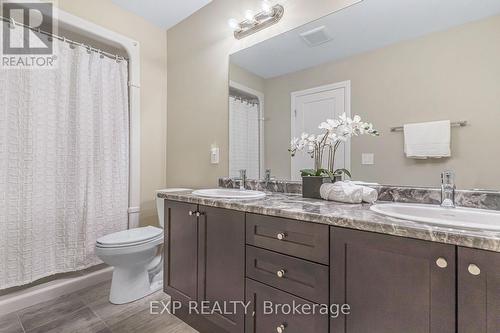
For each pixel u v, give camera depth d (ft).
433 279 2.38
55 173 6.17
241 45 6.53
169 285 5.56
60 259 6.28
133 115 7.68
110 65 7.24
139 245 5.77
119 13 7.38
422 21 4.09
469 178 3.68
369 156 4.62
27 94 5.68
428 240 2.40
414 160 4.15
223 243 4.40
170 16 7.92
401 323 2.57
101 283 6.93
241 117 6.58
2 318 5.27
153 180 8.26
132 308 5.77
